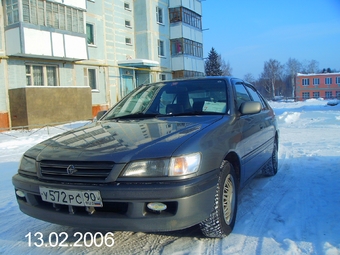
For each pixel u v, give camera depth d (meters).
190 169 2.64
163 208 2.57
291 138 9.55
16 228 3.66
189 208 2.58
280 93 82.44
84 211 2.73
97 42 21.64
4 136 13.12
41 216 2.91
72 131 3.65
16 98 15.93
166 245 3.06
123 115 4.09
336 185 4.65
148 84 4.73
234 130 3.47
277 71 79.88
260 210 3.82
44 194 2.79
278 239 3.07
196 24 30.95
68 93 17.64
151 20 26.02
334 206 3.83
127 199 2.54
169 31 28.55
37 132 14.06
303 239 3.04
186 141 2.80
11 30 15.70
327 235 3.09
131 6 25.62
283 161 6.46
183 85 4.30
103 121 4.01
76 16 18.19
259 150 4.34
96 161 2.66
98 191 2.56
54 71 18.48
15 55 15.98
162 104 4.05
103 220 2.63
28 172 3.03
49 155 2.90
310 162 6.20
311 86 66.88
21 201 3.12
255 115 4.42
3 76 15.88
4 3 15.82
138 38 25.97
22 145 10.70
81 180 2.65
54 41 16.92
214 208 2.91
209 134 3.02
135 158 2.63
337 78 65.44
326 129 11.30
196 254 2.84
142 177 2.59
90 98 18.88
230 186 3.27
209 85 4.15
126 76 24.69
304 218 3.52
